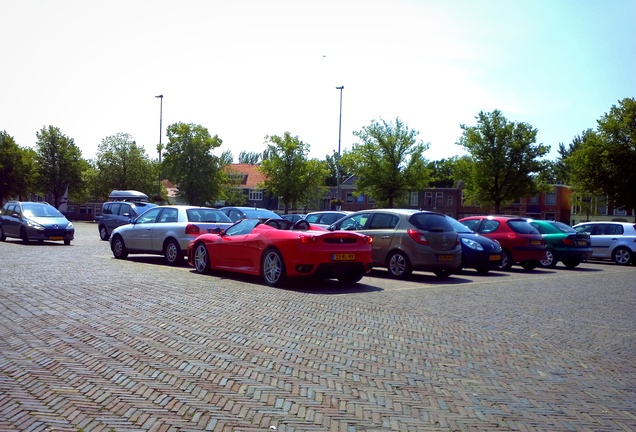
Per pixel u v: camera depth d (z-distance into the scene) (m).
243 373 5.61
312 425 4.40
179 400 4.81
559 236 19.80
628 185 38.06
